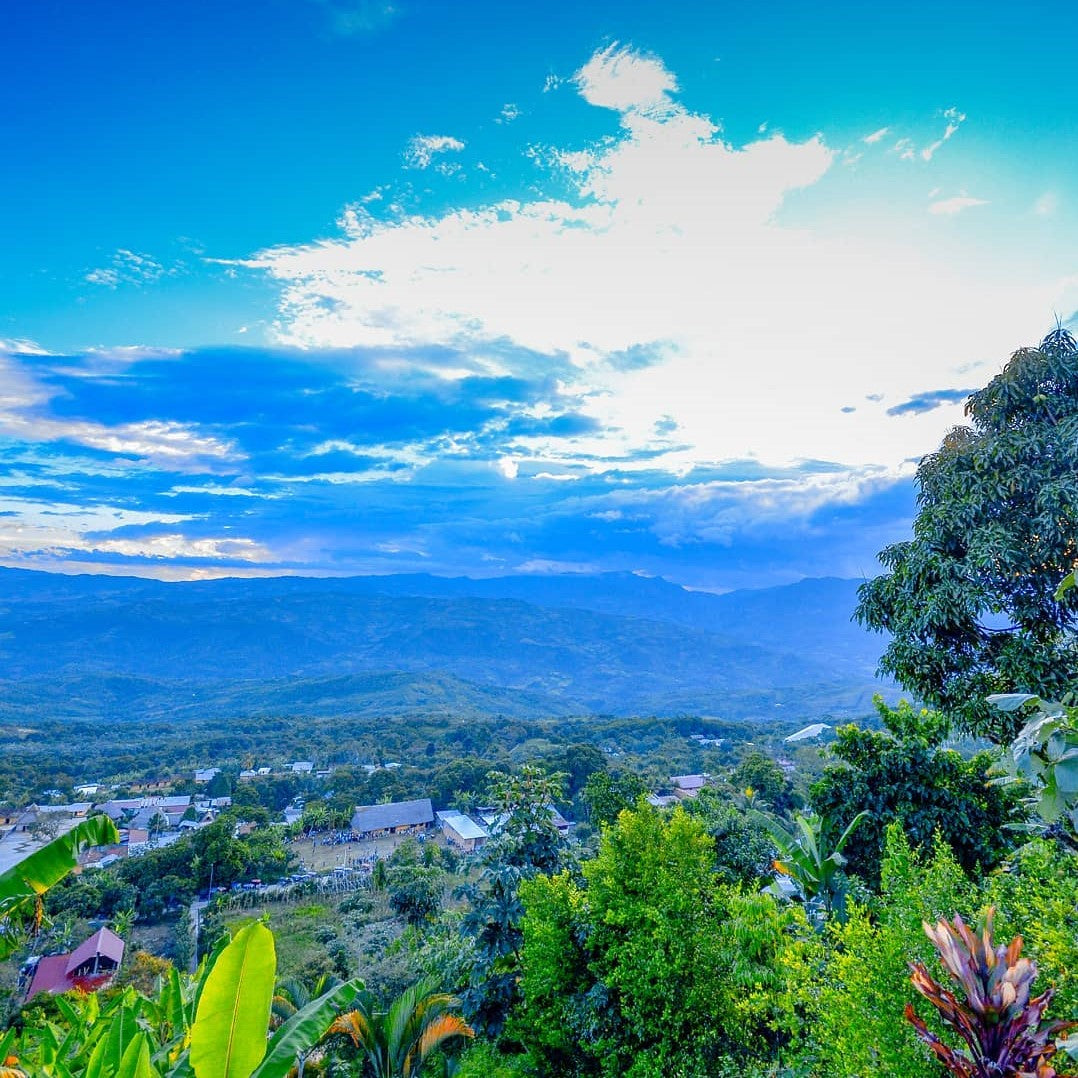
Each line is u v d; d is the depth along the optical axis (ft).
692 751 332.60
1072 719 10.39
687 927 24.54
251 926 13.55
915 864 19.29
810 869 31.24
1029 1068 9.07
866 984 13.97
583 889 31.91
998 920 14.34
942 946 10.15
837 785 33.01
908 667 30.96
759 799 93.45
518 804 35.91
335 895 133.39
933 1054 12.44
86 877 147.84
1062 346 28.91
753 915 27.32
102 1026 19.63
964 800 30.48
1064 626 26.63
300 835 221.87
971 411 31.27
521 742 395.75
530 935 28.60
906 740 32.68
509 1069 31.17
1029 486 27.02
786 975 19.81
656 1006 24.04
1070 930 13.11
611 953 25.13
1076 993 12.03
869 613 33.99
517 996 32.07
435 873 123.75
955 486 29.73
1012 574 26.55
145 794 302.04
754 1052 23.39
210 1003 13.28
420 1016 34.24
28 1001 69.77
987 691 27.94
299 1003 38.83
